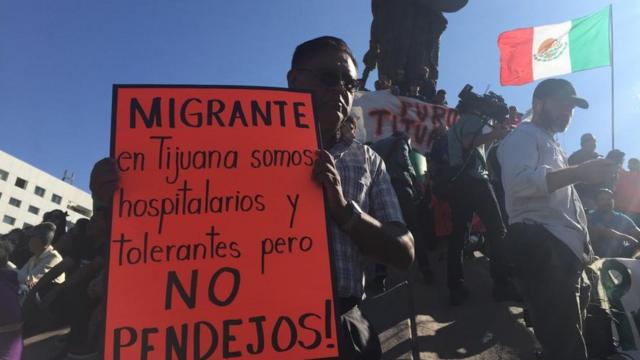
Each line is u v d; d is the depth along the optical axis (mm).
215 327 1494
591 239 5879
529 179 2729
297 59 2035
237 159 1726
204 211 1635
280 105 1837
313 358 1501
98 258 4258
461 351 3773
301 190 1708
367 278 4922
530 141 2920
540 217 2777
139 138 1712
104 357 1423
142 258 1546
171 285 1524
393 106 8750
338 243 1741
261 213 1656
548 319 2639
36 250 6199
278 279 1578
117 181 1623
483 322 4301
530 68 7855
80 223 5008
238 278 1560
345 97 1952
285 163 1744
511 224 2887
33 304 4781
